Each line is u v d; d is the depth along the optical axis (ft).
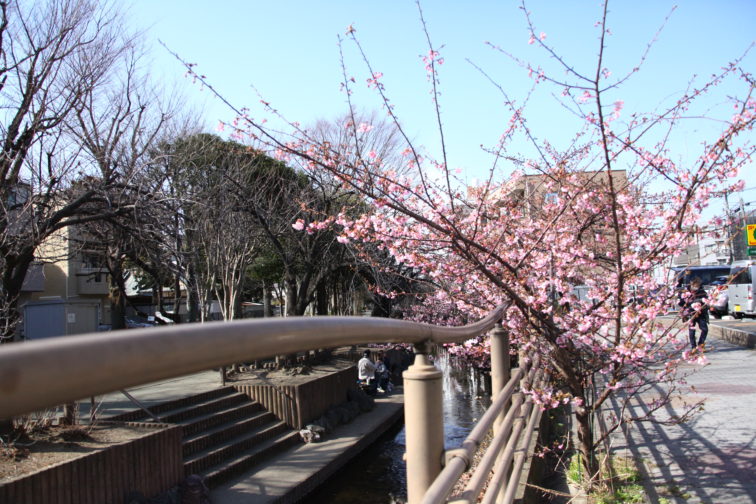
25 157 31.22
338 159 17.92
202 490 30.17
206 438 36.32
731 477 17.66
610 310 18.35
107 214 34.68
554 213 20.33
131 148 40.96
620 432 23.39
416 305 62.59
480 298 22.66
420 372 6.35
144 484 27.58
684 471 18.40
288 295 56.59
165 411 37.93
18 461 23.70
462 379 71.77
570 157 20.48
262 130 16.57
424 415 6.27
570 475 18.75
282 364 54.75
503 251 20.12
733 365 39.42
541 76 17.42
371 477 39.96
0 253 27.63
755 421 24.04
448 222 15.93
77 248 46.80
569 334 17.56
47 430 27.71
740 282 86.48
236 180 49.55
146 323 93.66
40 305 57.00
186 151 45.03
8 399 1.70
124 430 29.68
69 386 1.90
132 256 49.80
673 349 20.17
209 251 49.34
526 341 19.79
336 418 48.52
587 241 22.31
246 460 36.55
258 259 69.92
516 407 13.05
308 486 35.09
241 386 45.16
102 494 25.08
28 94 30.04
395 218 19.88
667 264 18.15
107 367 2.04
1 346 1.79
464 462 6.41
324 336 4.08
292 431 43.42
